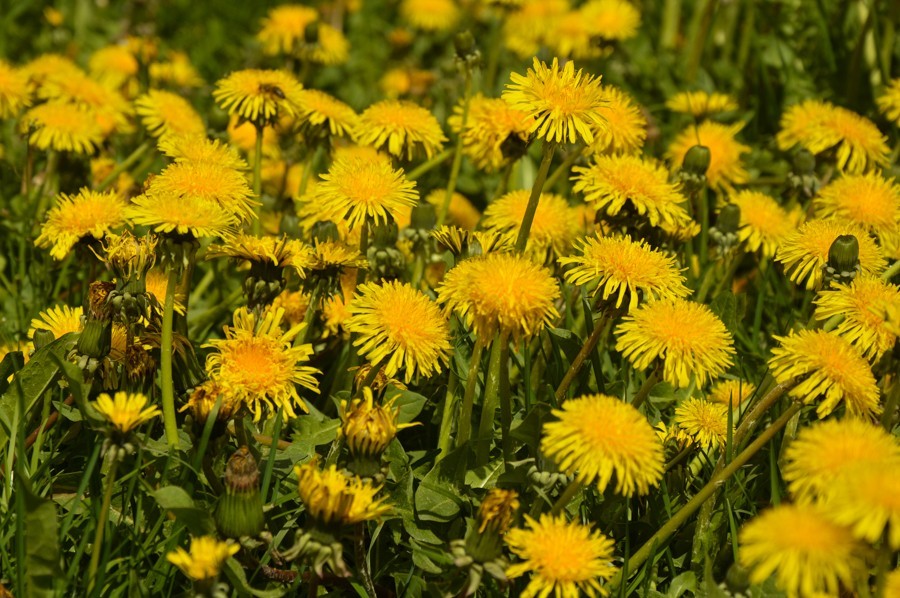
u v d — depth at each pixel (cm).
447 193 123
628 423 97
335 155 123
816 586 94
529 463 102
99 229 112
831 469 96
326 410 112
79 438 108
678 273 105
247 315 104
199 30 199
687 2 190
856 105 146
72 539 103
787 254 111
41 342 107
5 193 133
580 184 111
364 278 113
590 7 165
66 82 131
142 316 105
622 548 105
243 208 107
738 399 111
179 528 101
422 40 194
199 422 101
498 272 100
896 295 104
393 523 104
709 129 129
